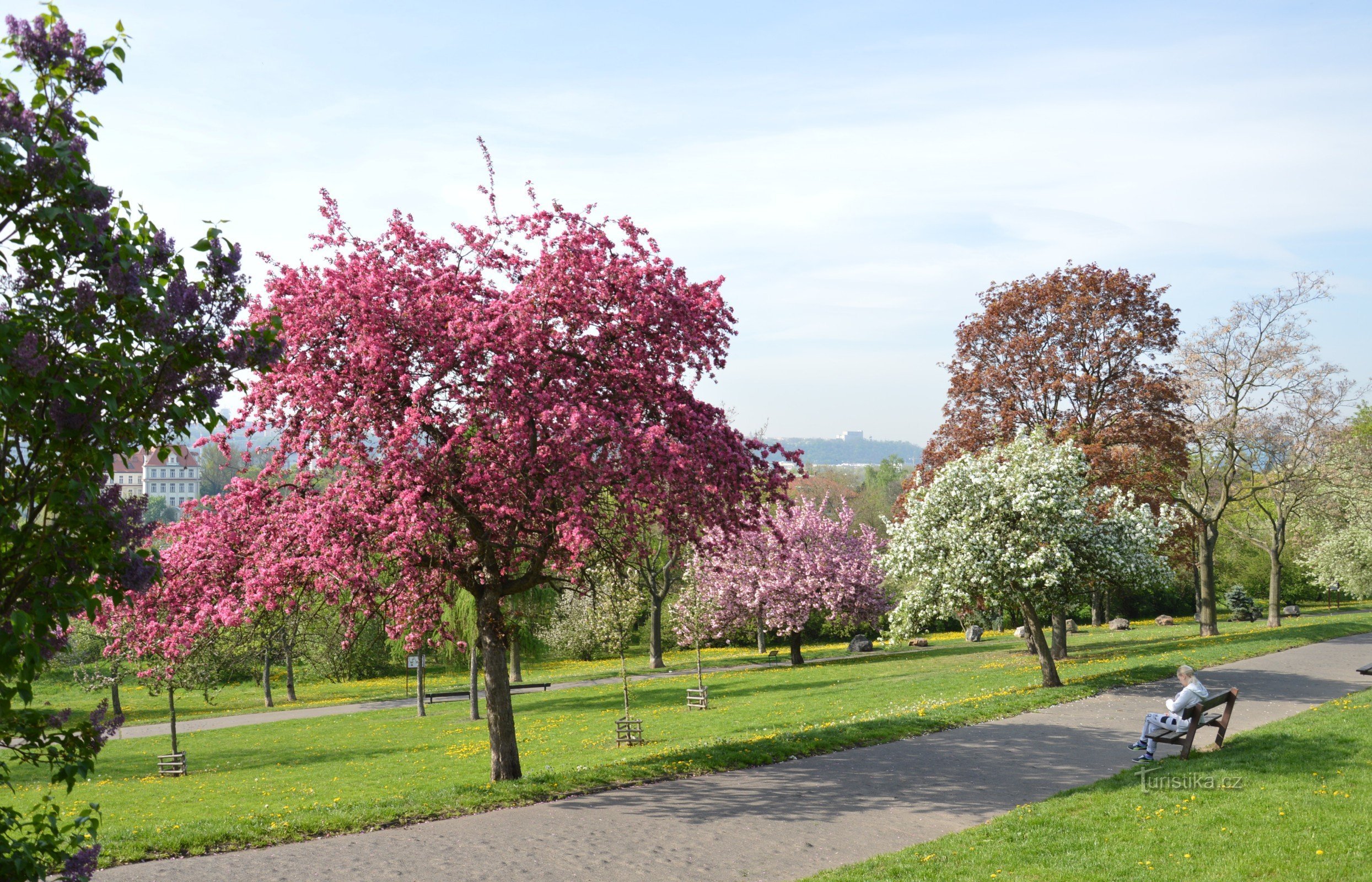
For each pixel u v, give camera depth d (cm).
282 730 3922
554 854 1056
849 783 1390
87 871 548
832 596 4825
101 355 552
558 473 1409
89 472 557
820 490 8369
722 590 4947
